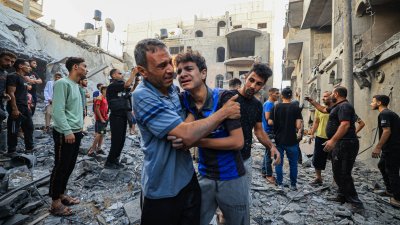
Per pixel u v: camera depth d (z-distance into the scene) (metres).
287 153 4.58
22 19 12.64
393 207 4.05
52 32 14.49
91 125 9.44
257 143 9.14
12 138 4.80
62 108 3.06
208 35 30.09
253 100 2.89
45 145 6.18
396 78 5.95
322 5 13.31
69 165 3.23
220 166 1.79
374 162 6.77
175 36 32.47
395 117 4.15
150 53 1.45
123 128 4.59
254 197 4.13
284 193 4.32
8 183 3.65
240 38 28.77
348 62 6.51
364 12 9.19
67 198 3.46
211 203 1.87
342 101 4.07
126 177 4.42
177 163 1.57
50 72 13.47
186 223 1.58
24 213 3.11
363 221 3.42
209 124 1.41
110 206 3.43
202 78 1.71
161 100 1.51
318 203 3.99
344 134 3.72
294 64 23.53
